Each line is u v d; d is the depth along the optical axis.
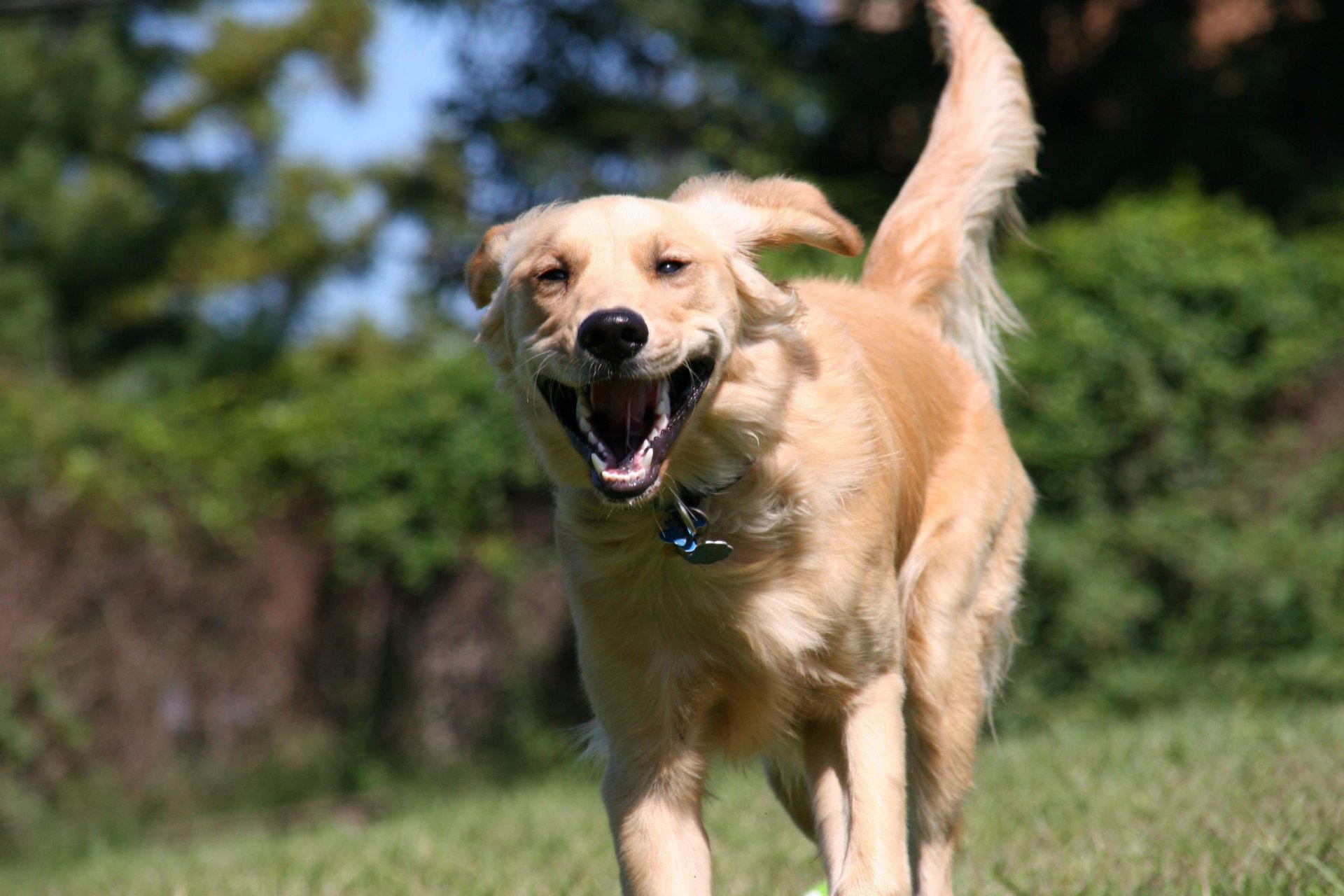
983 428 5.90
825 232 4.67
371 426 12.84
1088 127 18.09
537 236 4.57
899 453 5.00
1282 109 17.12
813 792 4.68
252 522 12.75
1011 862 5.69
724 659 4.51
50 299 24.98
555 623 12.91
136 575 12.19
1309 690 11.05
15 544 11.70
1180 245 11.86
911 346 5.69
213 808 12.22
